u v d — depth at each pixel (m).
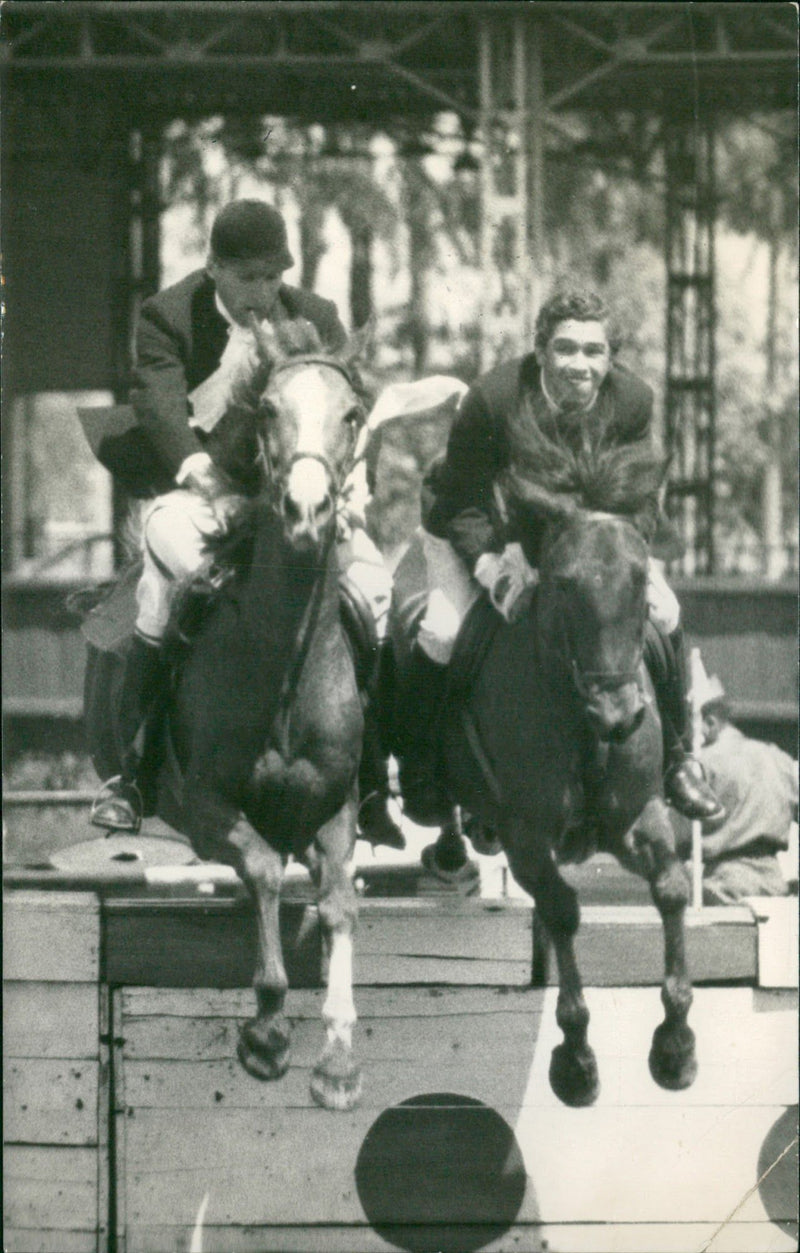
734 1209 6.38
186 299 6.87
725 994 6.41
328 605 6.09
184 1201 6.39
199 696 6.21
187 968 6.40
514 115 19.53
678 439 23.31
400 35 21.36
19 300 22.86
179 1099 6.40
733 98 22.36
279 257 6.78
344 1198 6.38
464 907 6.46
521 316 18.30
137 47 20.77
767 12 19.69
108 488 23.86
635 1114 6.39
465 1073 6.38
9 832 11.73
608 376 6.55
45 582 18.36
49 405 29.23
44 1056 6.41
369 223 22.72
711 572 22.84
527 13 19.53
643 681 6.20
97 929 6.40
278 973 5.95
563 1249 6.38
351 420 5.77
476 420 6.59
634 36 20.48
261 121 22.66
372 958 6.39
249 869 6.02
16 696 18.16
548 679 6.12
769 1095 6.39
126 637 7.02
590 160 24.77
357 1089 5.96
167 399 6.66
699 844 7.07
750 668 19.80
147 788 6.68
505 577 6.38
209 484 6.21
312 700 6.05
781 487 26.17
